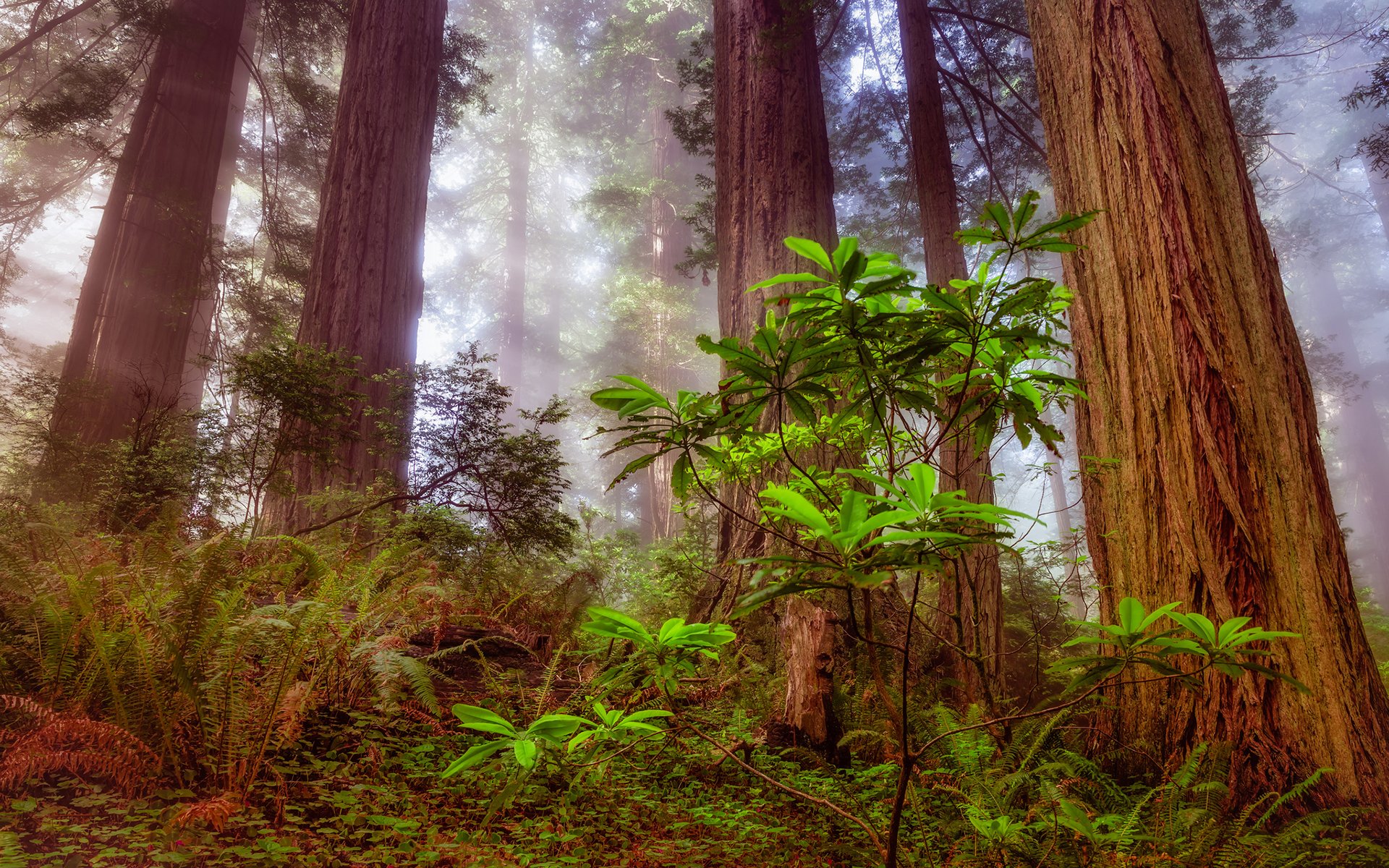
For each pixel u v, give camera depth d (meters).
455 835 2.53
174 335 14.19
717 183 8.25
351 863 2.27
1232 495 3.25
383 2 10.59
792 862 2.72
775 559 1.53
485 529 7.70
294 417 7.45
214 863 2.08
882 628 5.13
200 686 2.60
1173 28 3.97
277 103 21.55
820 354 1.98
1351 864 2.47
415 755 3.14
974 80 17.55
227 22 16.22
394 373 8.12
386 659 3.12
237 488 7.45
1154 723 3.31
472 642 4.15
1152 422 3.55
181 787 2.53
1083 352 4.07
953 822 2.79
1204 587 3.24
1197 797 2.72
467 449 7.73
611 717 1.88
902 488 1.63
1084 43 4.18
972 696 4.69
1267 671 1.60
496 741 1.69
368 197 9.90
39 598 2.84
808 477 1.96
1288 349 3.50
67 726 2.27
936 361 2.47
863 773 3.34
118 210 14.95
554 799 2.97
